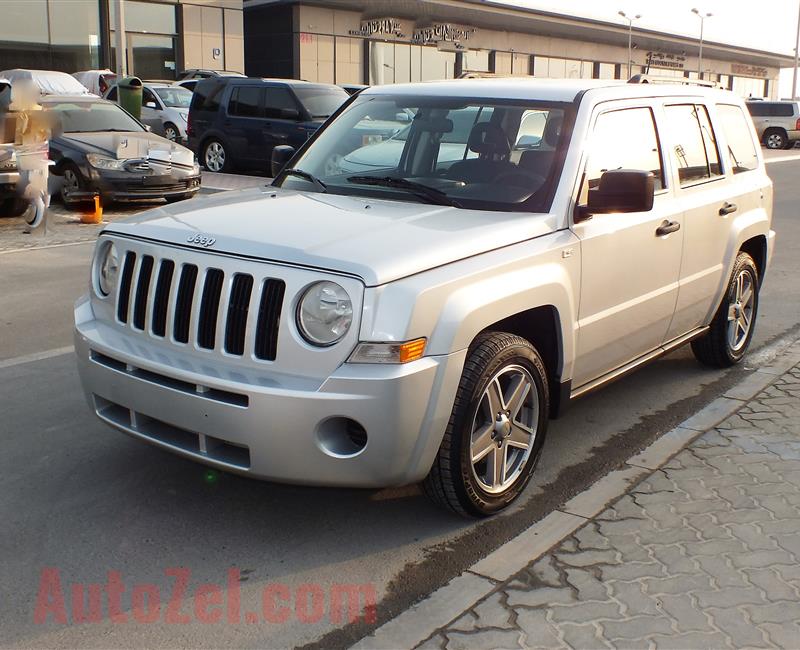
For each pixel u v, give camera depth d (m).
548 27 54.22
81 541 3.79
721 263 5.63
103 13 35.09
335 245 3.56
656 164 4.99
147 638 3.12
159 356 3.72
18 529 3.88
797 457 4.57
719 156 5.72
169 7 37.66
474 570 3.49
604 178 4.15
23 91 11.16
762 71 83.31
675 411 5.43
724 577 3.42
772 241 6.38
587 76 61.44
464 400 3.65
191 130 19.14
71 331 7.05
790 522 3.86
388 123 4.86
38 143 11.33
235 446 3.59
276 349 3.46
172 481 4.38
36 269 9.40
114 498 4.19
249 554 3.70
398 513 4.07
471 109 4.71
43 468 4.51
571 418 5.31
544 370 4.11
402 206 4.27
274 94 17.75
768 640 3.02
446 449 3.68
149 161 13.22
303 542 3.80
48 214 11.75
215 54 39.69
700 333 5.77
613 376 4.87
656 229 4.81
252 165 18.16
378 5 45.59
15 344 6.67
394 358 3.38
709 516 3.92
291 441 3.39
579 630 3.08
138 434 3.85
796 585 3.36
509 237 3.91
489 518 4.03
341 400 3.34
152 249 3.86
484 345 3.76
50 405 5.39
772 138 36.53
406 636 3.06
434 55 51.16
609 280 4.47
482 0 47.66
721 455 4.60
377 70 48.31
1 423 5.10
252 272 3.52
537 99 4.63
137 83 19.59
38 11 33.06
